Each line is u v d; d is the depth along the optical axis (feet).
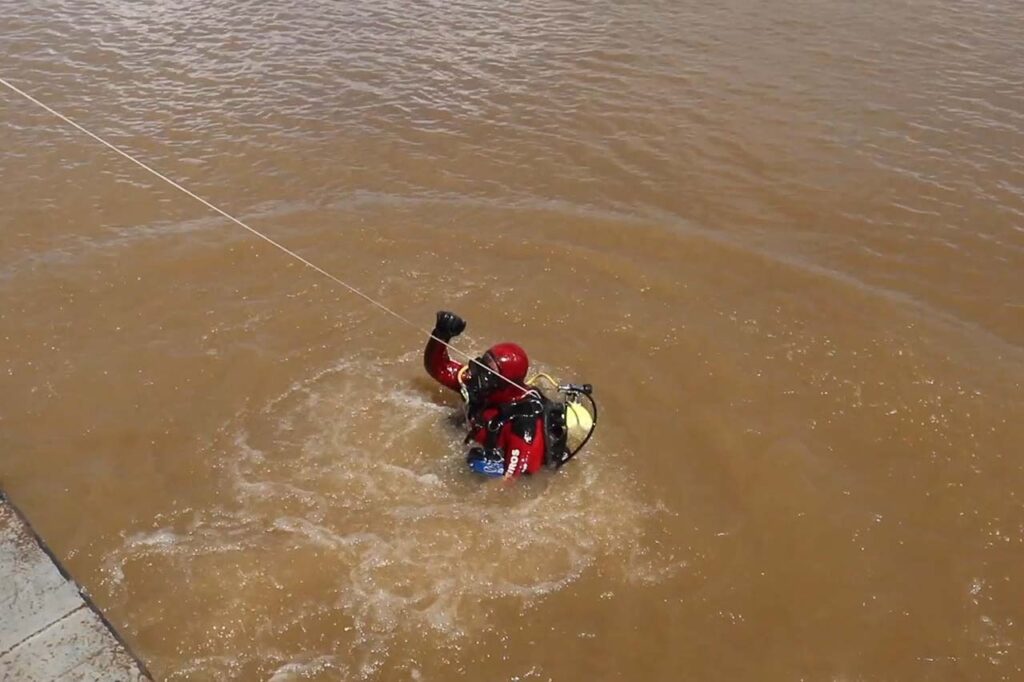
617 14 44.86
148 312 23.34
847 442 20.22
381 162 31.19
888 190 30.27
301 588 16.33
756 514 18.34
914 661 15.56
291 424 20.01
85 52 39.11
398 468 18.92
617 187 30.14
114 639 13.70
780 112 35.35
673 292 24.88
